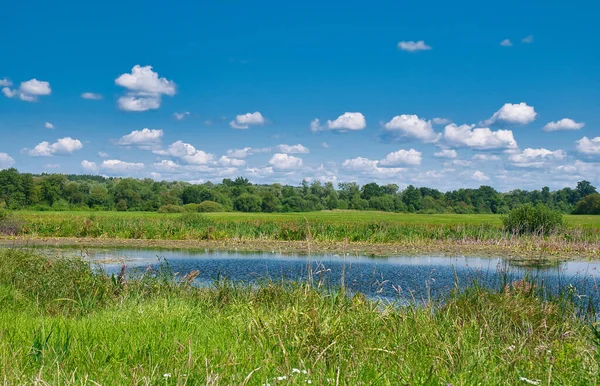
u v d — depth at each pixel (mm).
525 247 27781
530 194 135000
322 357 5609
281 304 9414
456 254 24719
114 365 5203
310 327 6371
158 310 8453
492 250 26609
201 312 9172
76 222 34188
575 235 30906
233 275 17453
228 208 104500
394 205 119000
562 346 6000
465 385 4801
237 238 30516
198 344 6160
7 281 11352
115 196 106375
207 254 24281
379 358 5828
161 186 125688
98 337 6352
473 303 8883
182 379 4699
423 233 31938
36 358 5285
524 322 7820
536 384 4926
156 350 5746
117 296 10883
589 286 14070
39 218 39500
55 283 10938
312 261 21375
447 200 130500
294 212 102000
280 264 20438
